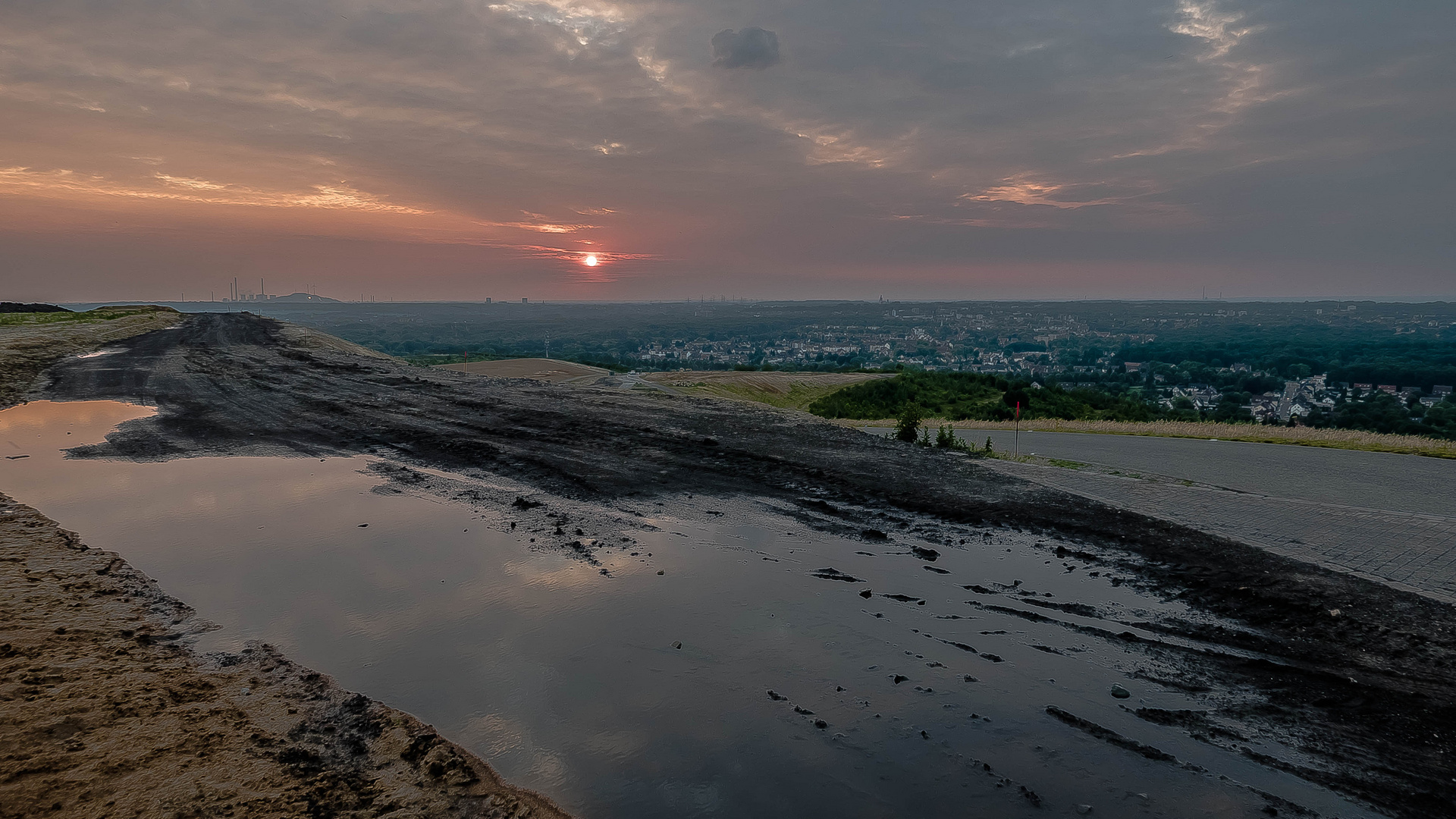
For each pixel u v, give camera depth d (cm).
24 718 480
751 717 549
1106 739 525
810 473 1277
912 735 528
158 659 594
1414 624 690
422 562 854
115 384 2202
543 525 996
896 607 749
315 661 614
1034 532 984
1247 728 536
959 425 2475
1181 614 727
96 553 840
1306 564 847
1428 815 443
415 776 452
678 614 724
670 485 1198
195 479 1209
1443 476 1430
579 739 513
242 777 438
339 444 1495
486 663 621
